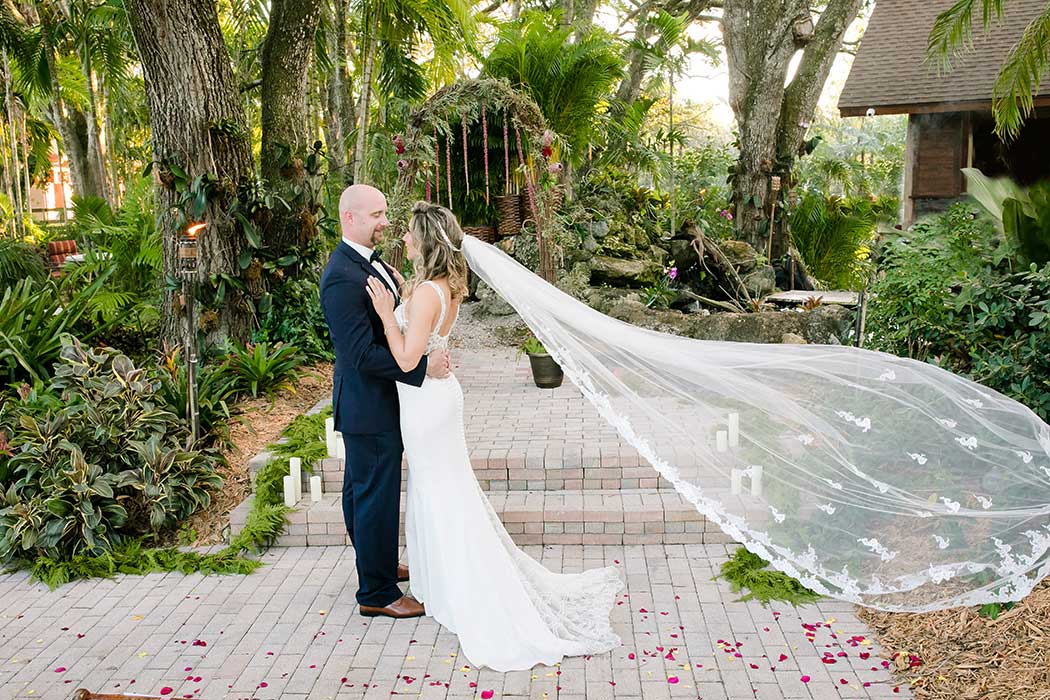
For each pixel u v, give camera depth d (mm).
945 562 3598
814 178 18859
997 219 5902
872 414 3713
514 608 3750
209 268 7438
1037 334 4609
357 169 9375
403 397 3865
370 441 3912
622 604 4098
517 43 10180
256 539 4785
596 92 10453
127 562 4703
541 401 6609
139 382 5316
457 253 3842
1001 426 3607
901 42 10492
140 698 2746
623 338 3863
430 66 11281
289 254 7945
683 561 4559
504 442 5457
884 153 21500
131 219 10375
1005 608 3656
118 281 10086
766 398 3746
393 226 6871
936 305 5121
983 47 9844
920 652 3545
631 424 3770
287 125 8070
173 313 7543
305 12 7895
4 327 6512
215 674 3568
